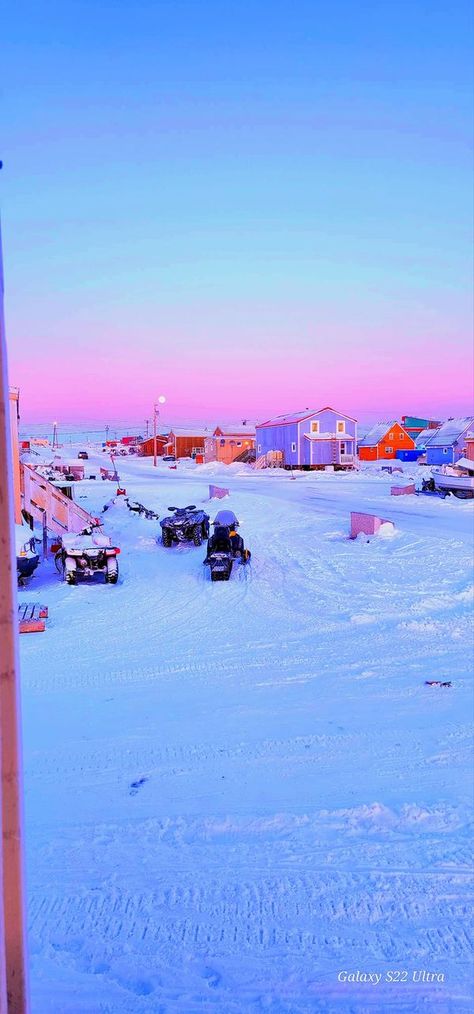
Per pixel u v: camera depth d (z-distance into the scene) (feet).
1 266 3.06
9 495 3.22
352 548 54.85
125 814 14.80
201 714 21.13
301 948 10.46
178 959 10.23
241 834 13.92
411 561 48.16
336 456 192.85
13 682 3.30
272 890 11.95
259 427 221.87
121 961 10.18
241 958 10.26
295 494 111.04
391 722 20.25
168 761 17.65
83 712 21.38
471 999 9.40
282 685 23.95
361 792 15.72
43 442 390.21
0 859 3.25
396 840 13.58
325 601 37.47
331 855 13.05
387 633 30.96
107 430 571.69
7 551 3.24
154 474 189.98
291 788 16.01
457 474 110.73
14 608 3.28
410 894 11.77
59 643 29.73
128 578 44.91
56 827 14.25
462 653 27.68
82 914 11.29
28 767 17.31
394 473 174.50
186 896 11.80
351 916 11.20
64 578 44.01
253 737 19.20
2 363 3.07
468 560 47.16
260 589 41.09
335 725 20.07
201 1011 9.18
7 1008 3.29
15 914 3.32
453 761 17.40
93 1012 9.11
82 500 103.50
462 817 14.44
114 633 31.48
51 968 9.97
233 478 165.27
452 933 10.74
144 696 22.91
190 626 32.71
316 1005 9.32
